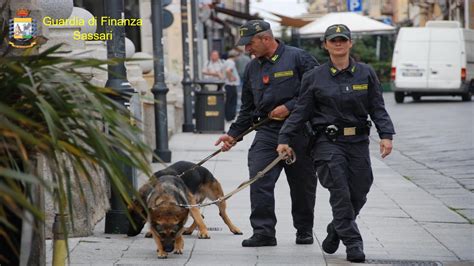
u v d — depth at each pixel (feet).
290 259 33.32
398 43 163.94
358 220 43.11
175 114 97.71
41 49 37.37
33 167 19.38
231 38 286.25
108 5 38.88
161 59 65.67
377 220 43.11
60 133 18.42
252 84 35.81
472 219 43.88
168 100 93.35
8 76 18.44
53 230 23.54
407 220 43.21
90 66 19.12
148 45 97.55
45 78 18.30
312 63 35.37
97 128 18.37
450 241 37.63
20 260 19.08
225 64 118.93
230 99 118.93
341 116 32.01
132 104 40.06
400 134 98.02
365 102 32.12
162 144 66.08
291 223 41.88
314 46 230.07
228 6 276.41
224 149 36.83
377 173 63.67
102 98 18.86
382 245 36.58
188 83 98.12
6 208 20.29
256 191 35.63
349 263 32.48
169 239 33.04
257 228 35.78
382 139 32.07
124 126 18.57
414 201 49.80
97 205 40.19
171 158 69.10
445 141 88.07
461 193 54.13
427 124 110.01
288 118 32.94
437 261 33.30
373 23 179.22
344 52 31.86
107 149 18.31
